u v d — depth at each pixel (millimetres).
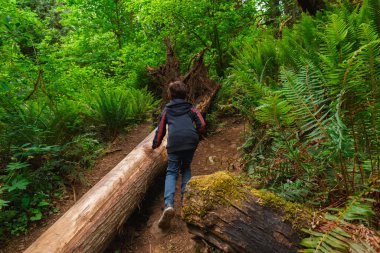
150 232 3020
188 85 5648
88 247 2291
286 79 2359
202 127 3092
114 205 2752
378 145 1886
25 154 3414
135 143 5395
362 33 1876
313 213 1692
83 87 7754
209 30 7777
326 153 1985
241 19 8164
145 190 3340
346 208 1649
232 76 5406
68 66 8375
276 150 2639
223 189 1835
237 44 7910
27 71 4996
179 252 2652
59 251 2100
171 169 3031
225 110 5578
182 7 7445
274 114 2121
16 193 3289
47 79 6008
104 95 5711
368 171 2018
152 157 3699
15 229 2979
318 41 3840
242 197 1794
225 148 4395
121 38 11602
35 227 3066
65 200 3527
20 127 3826
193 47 8391
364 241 1437
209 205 1804
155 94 9180
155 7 7570
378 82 1804
